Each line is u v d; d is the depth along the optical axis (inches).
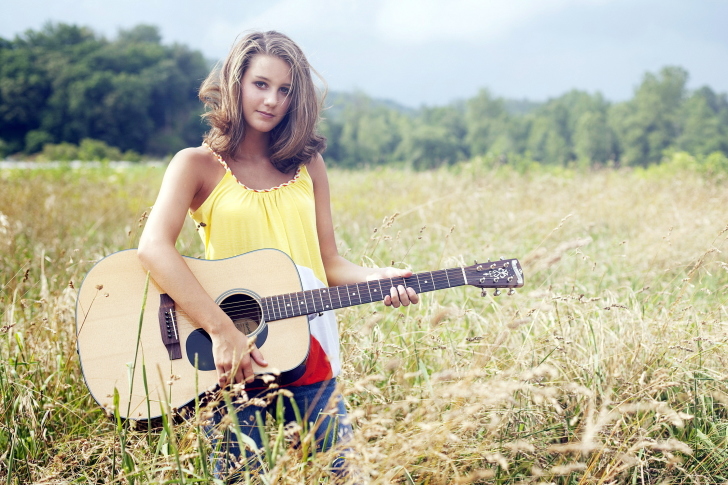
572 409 102.1
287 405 89.0
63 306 122.6
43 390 105.7
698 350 109.6
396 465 72.5
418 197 335.0
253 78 91.0
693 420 100.7
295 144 94.5
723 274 174.6
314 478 71.8
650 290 154.2
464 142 3870.6
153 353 87.1
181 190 90.4
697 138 2800.2
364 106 3801.7
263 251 93.1
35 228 235.1
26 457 90.4
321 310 92.7
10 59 3191.4
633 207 274.2
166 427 75.1
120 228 261.7
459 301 151.6
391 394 103.8
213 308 85.3
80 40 3850.9
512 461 88.8
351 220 264.8
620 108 3073.3
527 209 267.1
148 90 3294.8
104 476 87.7
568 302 117.2
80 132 3046.3
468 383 74.6
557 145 3294.8
